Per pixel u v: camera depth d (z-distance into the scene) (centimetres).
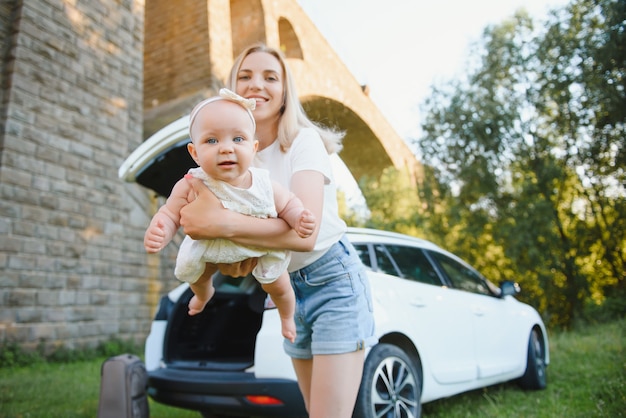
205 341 388
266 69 170
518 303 491
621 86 982
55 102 749
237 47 1406
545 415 326
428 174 1193
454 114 1134
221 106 124
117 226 821
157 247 126
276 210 138
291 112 169
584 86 1030
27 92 707
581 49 1034
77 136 776
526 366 439
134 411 288
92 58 830
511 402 379
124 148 863
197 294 153
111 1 890
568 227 1105
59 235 718
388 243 358
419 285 347
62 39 779
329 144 181
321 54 1677
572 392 390
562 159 1096
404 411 281
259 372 270
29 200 683
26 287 658
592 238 1084
